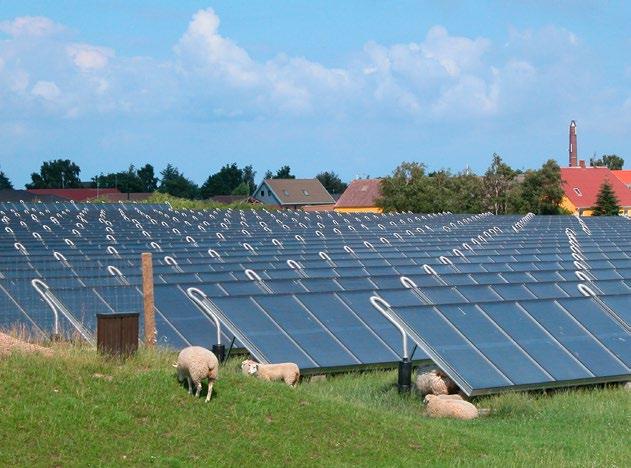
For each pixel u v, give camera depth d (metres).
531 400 18.72
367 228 70.06
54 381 13.97
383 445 13.84
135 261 37.19
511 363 19.50
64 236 53.69
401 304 23.95
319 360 20.55
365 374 21.03
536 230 68.69
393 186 112.38
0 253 40.34
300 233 61.56
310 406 14.86
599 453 14.37
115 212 82.25
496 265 38.88
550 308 22.47
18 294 25.42
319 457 13.11
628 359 20.81
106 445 12.38
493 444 14.68
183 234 58.09
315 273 33.56
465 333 20.05
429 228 70.25
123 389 14.13
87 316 23.72
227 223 71.81
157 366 15.64
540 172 116.19
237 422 13.76
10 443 12.01
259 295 22.56
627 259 43.56
